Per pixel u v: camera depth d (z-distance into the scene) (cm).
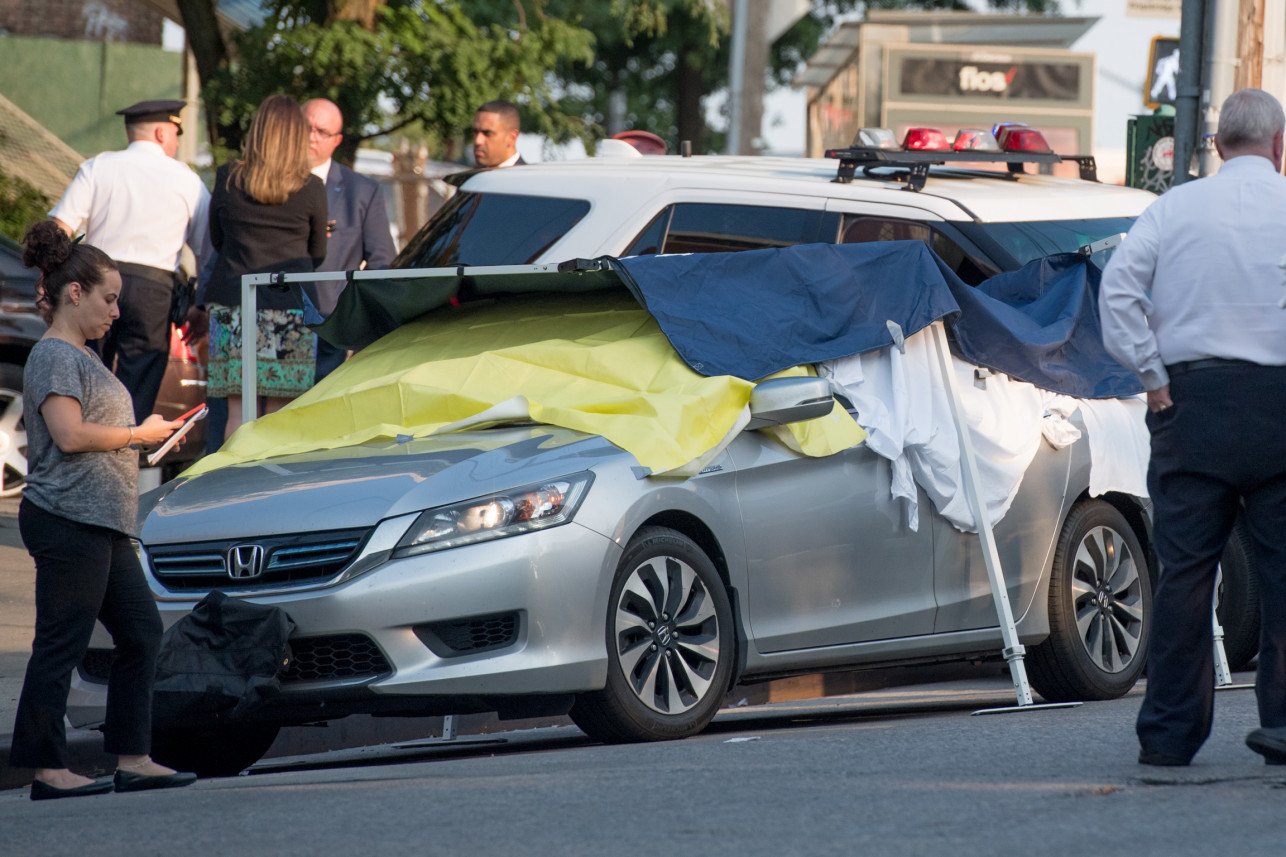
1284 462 1838
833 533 2527
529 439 2384
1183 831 1536
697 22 11719
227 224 3394
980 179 3253
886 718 2708
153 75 9175
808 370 2581
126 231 3541
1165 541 1886
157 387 3603
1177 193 1905
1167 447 1884
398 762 2520
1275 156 1912
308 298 3008
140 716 2127
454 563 2197
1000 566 2631
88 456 2073
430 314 2891
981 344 2719
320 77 5703
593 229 3123
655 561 2325
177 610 2295
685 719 2341
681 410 2394
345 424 2648
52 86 9106
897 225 3016
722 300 2577
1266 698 1858
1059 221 3105
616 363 2533
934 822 1583
